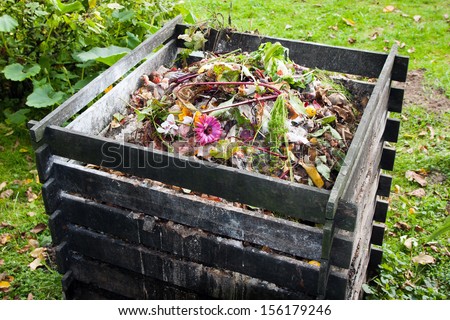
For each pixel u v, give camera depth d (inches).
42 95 157.5
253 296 91.7
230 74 104.6
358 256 101.2
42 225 140.8
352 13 247.1
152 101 105.0
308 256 84.0
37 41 169.9
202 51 130.0
